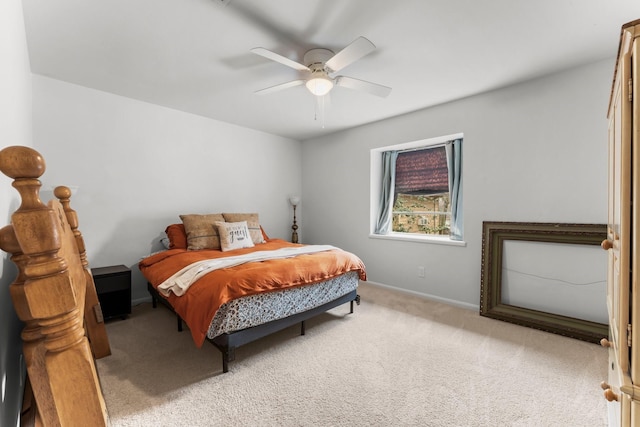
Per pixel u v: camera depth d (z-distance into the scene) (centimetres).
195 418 154
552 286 262
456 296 326
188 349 227
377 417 155
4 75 100
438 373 194
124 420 152
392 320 284
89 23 184
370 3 165
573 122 246
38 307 52
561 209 255
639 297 75
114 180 309
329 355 218
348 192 436
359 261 296
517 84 274
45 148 267
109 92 301
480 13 172
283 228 484
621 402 92
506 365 202
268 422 152
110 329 263
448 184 365
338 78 222
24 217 50
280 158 476
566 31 191
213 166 391
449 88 284
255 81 271
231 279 201
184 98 315
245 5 168
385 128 385
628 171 80
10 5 117
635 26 75
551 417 153
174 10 172
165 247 337
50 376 54
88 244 294
